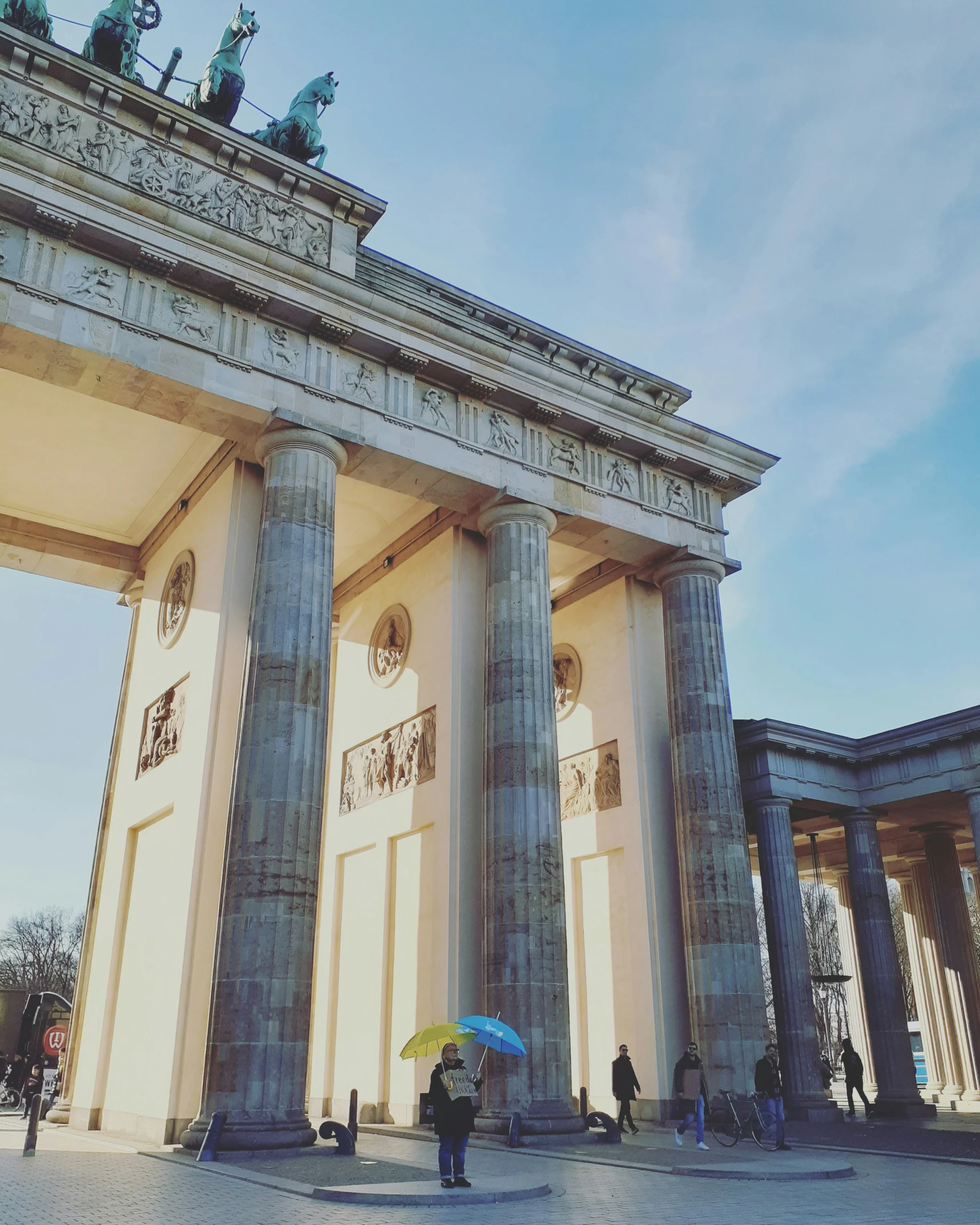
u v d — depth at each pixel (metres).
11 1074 54.66
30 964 167.12
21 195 32.62
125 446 42.81
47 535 49.09
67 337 33.00
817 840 71.25
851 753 56.03
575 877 48.84
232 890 31.14
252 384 36.38
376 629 49.47
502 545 41.53
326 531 36.34
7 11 36.66
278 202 39.19
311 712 33.62
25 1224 16.16
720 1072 39.62
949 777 52.28
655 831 45.56
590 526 44.59
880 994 53.16
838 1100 68.81
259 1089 28.84
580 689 51.00
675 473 48.22
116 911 41.06
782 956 50.25
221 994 29.98
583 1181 23.89
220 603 37.84
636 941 44.31
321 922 47.84
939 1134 38.06
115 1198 19.50
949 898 61.66
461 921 38.72
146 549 49.91
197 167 37.66
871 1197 20.97
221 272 35.94
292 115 41.50
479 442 41.62
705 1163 27.03
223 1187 21.66
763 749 53.53
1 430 42.03
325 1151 28.80
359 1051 43.25
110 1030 39.28
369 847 46.19
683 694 45.75
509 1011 34.97
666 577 47.94
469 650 43.03
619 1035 44.38
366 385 39.16
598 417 44.81
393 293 39.44
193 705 38.31
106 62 38.97
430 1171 24.48
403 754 44.88
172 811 38.47
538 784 38.00
